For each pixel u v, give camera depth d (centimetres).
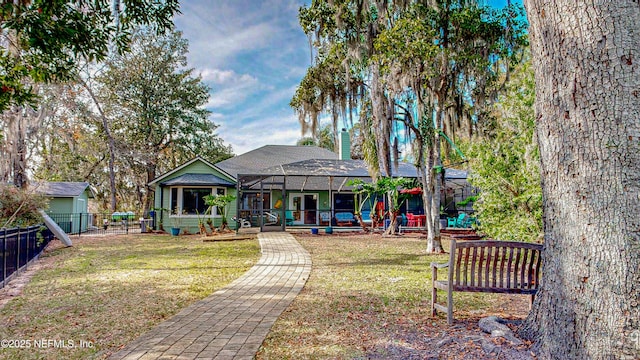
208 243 1379
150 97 2741
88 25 503
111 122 2531
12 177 1291
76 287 624
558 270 282
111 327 412
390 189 1559
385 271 755
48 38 473
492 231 780
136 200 3203
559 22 279
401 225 1997
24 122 1309
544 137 298
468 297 533
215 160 3148
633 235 244
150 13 554
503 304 493
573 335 265
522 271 389
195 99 2905
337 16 1053
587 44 262
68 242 1301
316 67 1302
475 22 966
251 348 341
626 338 239
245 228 1967
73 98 1747
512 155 766
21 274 755
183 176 1970
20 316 457
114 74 2520
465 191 2105
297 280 669
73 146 1881
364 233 1770
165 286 629
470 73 1057
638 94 249
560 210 282
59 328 411
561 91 279
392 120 1106
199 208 1950
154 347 344
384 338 358
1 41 752
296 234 1698
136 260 941
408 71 945
